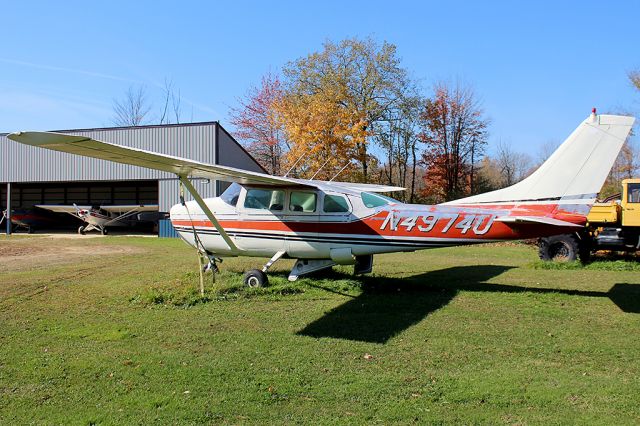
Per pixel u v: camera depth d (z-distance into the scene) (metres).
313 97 27.44
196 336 5.40
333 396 3.83
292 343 5.15
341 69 29.08
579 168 6.81
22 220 23.83
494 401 3.73
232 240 8.30
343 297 7.32
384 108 29.92
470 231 7.16
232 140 23.72
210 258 8.59
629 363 4.55
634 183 11.34
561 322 5.93
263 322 5.97
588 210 6.78
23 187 30.84
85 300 7.23
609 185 26.05
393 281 8.56
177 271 10.06
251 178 7.28
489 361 4.61
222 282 8.41
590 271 10.05
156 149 22.02
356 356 4.76
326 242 7.74
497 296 7.36
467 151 33.19
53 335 5.45
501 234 7.06
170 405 3.68
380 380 4.14
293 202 7.90
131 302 7.06
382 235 7.51
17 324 5.92
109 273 9.93
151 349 4.97
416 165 33.81
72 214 24.81
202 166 6.54
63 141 5.20
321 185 7.89
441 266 10.90
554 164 6.91
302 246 7.88
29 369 4.41
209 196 21.64
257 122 36.53
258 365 4.51
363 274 8.94
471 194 33.47
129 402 3.73
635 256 13.09
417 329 5.65
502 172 46.44
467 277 9.18
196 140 21.53
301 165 24.88
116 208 22.55
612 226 11.93
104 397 3.83
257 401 3.75
